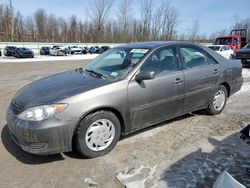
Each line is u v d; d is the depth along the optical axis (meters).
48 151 2.85
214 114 4.71
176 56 3.93
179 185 2.62
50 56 33.66
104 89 3.10
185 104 4.02
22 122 2.83
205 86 4.27
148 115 3.56
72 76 3.71
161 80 3.60
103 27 58.59
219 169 2.90
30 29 63.62
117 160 3.13
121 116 3.29
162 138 3.74
